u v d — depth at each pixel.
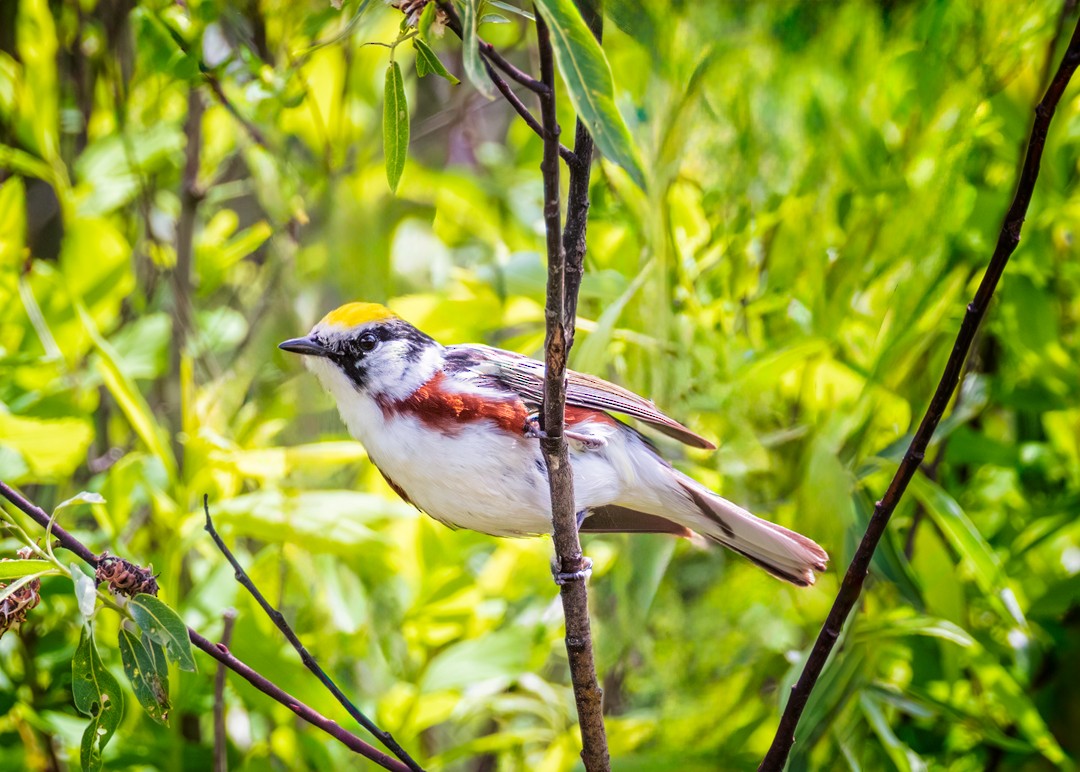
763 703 10.16
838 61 8.02
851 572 6.00
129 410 8.80
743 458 9.13
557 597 10.02
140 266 12.17
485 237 11.43
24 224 10.51
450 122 12.33
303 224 10.69
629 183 9.14
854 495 8.77
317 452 8.92
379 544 8.66
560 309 5.38
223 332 11.59
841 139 8.52
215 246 10.94
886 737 8.37
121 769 8.85
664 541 9.32
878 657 9.19
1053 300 9.59
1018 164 8.92
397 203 10.95
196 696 9.08
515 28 12.30
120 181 10.81
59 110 11.56
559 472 5.89
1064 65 5.36
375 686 9.88
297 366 10.66
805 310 9.56
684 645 10.55
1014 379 10.01
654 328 8.87
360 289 10.57
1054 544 10.28
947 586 8.96
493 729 11.59
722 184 8.85
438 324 9.66
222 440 8.93
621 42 8.95
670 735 10.02
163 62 9.23
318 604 9.87
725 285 9.31
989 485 10.48
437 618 9.82
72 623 9.20
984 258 9.00
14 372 9.32
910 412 9.53
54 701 9.17
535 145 11.70
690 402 9.04
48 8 10.76
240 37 9.69
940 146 8.83
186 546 8.70
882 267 8.94
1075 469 10.01
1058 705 9.72
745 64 7.89
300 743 8.90
